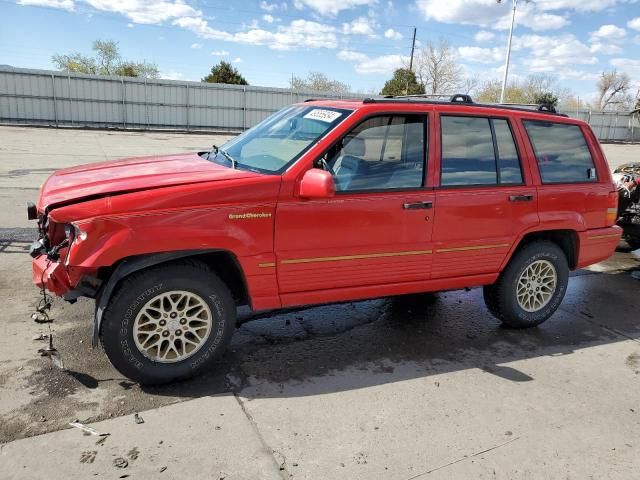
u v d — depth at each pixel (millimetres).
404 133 3863
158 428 2949
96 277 3268
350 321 4652
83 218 3025
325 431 3029
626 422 3307
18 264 5441
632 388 3746
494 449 2959
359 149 3689
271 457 2773
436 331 4559
